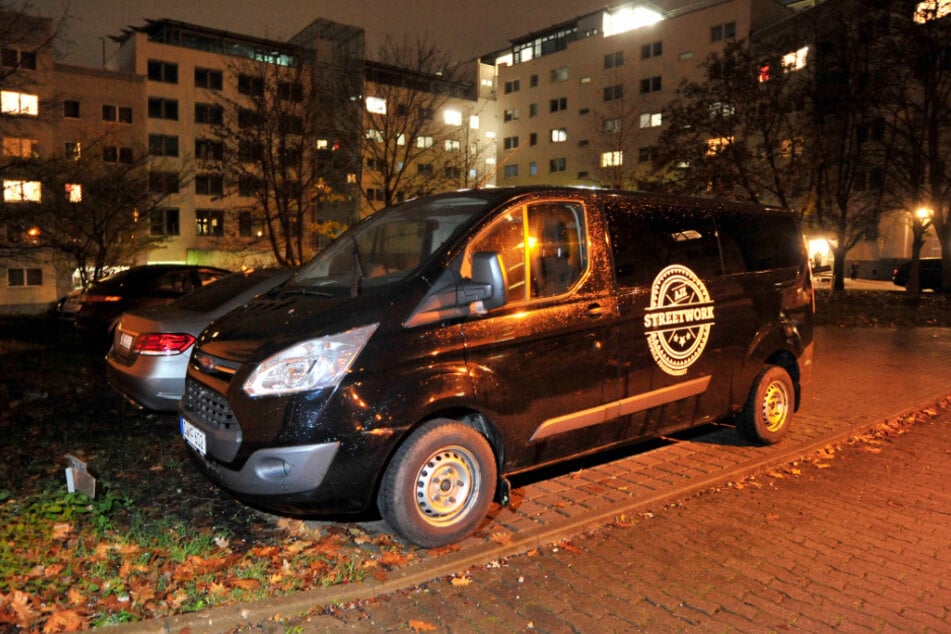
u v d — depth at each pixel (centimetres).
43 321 1789
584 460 547
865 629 316
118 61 5134
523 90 6231
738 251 553
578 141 5791
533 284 425
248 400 364
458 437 388
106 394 774
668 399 492
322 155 2250
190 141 4847
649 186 3073
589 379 442
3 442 573
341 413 355
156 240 3541
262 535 409
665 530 424
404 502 371
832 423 655
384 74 2203
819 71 2408
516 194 434
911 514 452
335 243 512
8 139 3412
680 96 4966
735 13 4672
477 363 394
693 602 337
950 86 2275
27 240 2564
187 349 593
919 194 2342
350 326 366
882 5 2203
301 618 320
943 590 353
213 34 5016
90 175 2606
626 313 460
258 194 2145
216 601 323
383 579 348
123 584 336
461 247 404
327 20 2752
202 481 496
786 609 332
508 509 444
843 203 2572
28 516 404
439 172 2616
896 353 1111
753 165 2370
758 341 556
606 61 5509
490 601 338
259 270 727
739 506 464
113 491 468
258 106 2084
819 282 3753
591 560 383
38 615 307
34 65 3353
